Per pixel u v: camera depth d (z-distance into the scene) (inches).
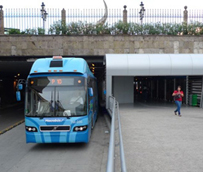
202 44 764.6
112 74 670.5
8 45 729.0
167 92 984.9
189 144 302.2
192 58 689.0
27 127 321.7
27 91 330.6
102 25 811.4
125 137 341.4
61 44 737.0
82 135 320.8
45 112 322.0
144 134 359.9
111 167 100.2
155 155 258.8
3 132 479.5
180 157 251.4
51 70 335.0
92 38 741.3
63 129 318.7
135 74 673.0
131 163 234.2
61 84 332.5
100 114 801.6
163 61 679.1
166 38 757.9
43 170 256.8
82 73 340.5
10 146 367.9
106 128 506.9
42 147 355.3
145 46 754.2
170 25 832.9
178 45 761.6
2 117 731.4
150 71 674.8
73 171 252.8
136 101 940.6
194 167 221.6
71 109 323.6
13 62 800.9
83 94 331.0
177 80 882.1
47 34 758.5
